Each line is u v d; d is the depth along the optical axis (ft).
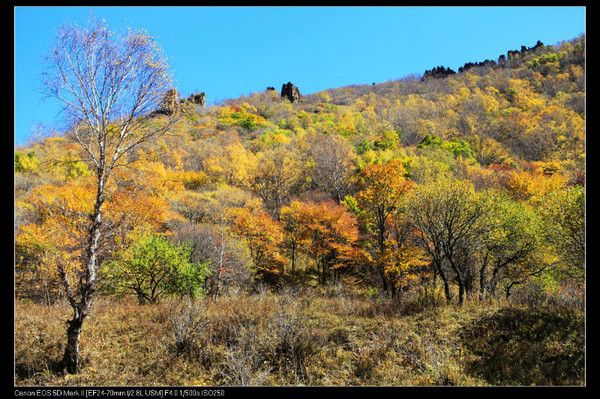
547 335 39.63
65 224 50.98
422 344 39.75
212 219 124.88
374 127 320.50
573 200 50.83
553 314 43.16
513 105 349.00
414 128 303.27
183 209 123.24
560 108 283.59
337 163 176.65
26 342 36.37
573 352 36.09
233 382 33.60
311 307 52.06
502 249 64.49
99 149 35.99
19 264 73.67
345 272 116.16
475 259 71.31
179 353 37.42
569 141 218.79
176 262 60.49
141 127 36.78
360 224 120.26
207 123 289.12
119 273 57.52
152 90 35.73
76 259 53.78
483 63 547.08
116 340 39.63
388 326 43.93
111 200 77.82
